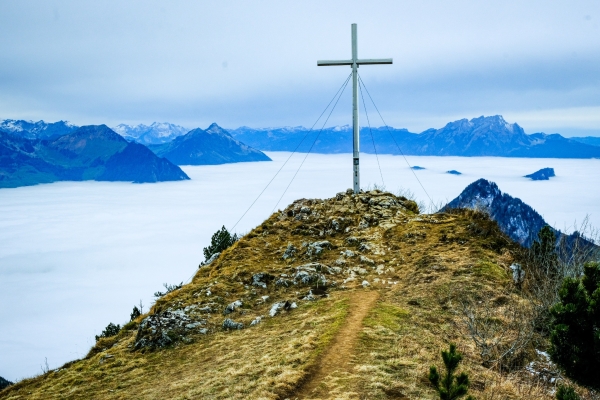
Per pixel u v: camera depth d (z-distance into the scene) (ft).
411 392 47.55
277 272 98.68
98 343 90.07
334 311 74.02
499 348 58.90
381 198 134.00
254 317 80.53
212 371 61.62
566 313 39.70
